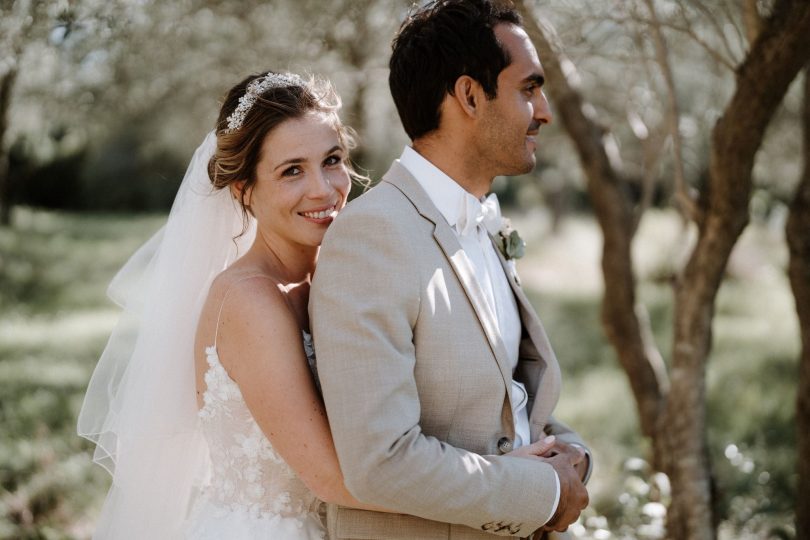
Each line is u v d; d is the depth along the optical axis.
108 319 9.85
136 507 2.12
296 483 1.96
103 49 3.58
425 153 1.84
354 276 1.63
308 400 1.76
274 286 1.88
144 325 2.12
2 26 2.85
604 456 5.37
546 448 1.79
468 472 1.60
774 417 6.13
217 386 1.88
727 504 4.43
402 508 1.57
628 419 6.18
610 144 3.89
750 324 10.62
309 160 1.93
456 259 1.73
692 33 2.65
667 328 10.19
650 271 14.80
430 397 1.68
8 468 4.42
